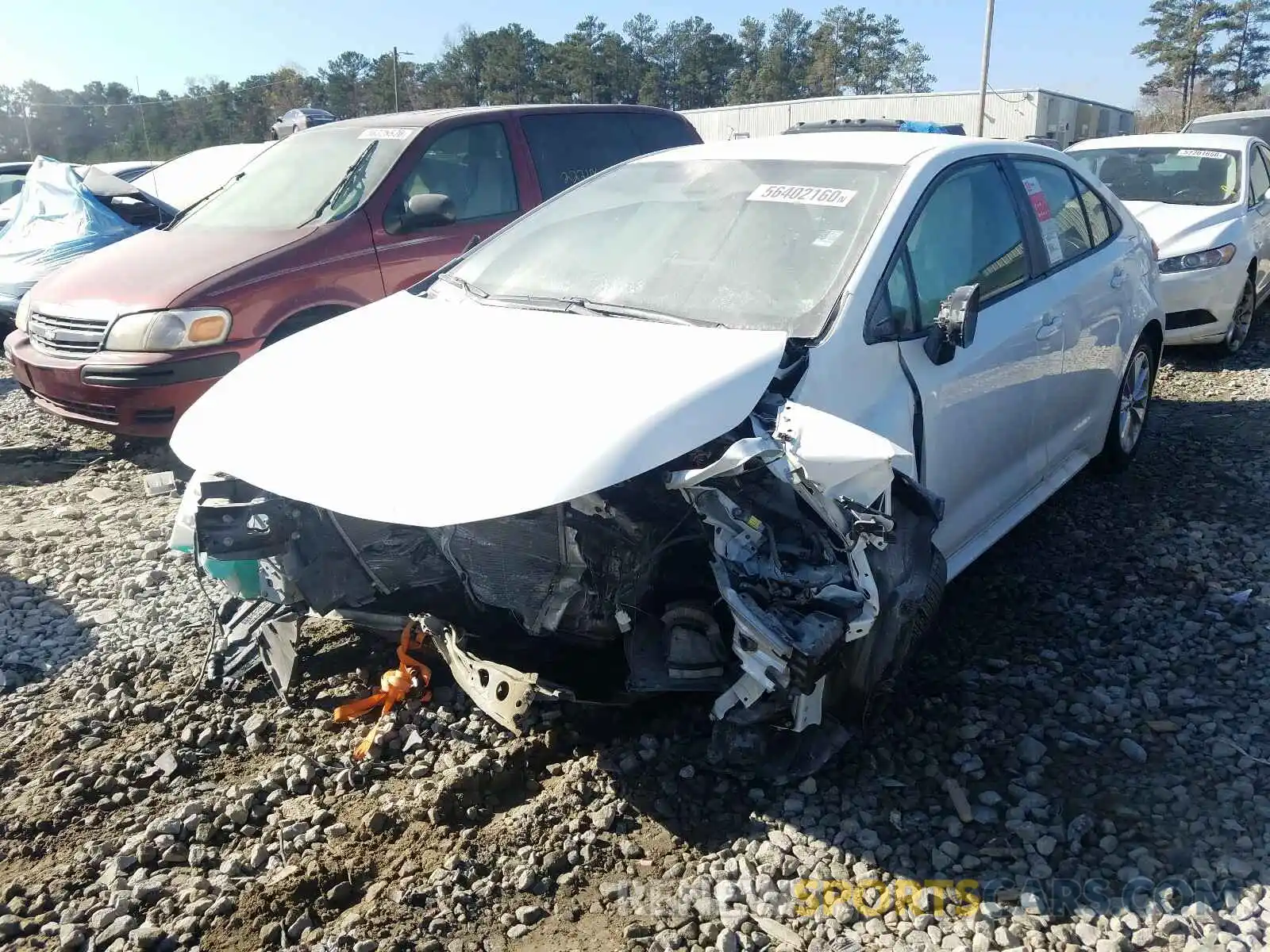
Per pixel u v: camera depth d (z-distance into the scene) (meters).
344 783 3.19
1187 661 3.81
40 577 4.69
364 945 2.54
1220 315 8.01
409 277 6.35
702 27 94.44
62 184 9.63
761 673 2.76
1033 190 4.55
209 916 2.66
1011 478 4.32
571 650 3.26
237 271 5.80
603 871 2.83
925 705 3.56
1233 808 3.00
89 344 5.81
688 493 2.84
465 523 2.71
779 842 2.90
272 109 89.31
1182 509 5.25
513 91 88.75
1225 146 9.09
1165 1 80.31
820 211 3.78
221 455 3.20
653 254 3.88
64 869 2.85
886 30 95.44
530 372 3.15
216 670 3.71
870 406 3.33
